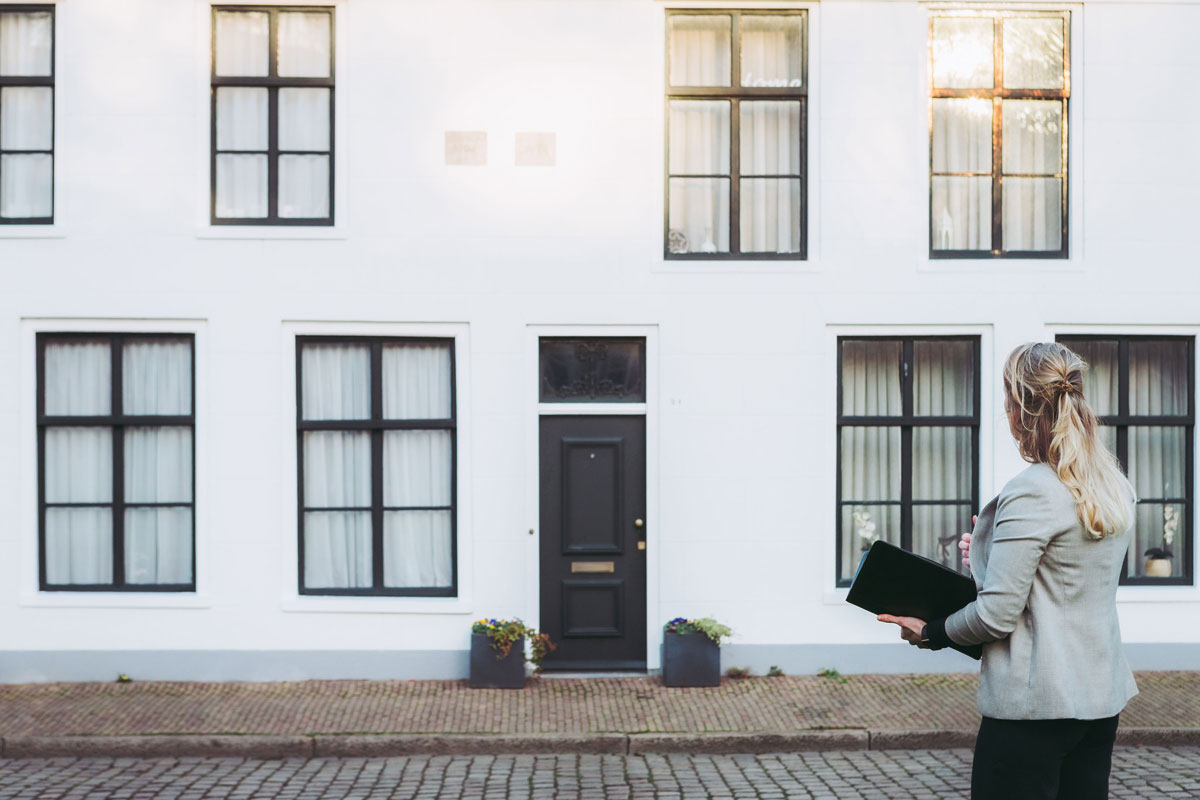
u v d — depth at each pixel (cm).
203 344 784
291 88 791
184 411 793
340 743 640
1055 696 250
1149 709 690
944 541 814
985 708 261
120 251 777
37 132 788
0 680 774
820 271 796
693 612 796
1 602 777
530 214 789
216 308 782
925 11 801
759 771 605
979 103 812
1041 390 263
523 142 787
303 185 794
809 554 799
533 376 794
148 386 791
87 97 774
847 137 796
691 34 805
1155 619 805
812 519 798
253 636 785
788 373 797
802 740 648
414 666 786
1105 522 252
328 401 798
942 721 671
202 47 780
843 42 795
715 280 794
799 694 741
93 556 795
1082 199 803
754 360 796
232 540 785
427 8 782
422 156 786
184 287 780
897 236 798
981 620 254
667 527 795
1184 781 572
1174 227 805
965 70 810
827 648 796
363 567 803
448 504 805
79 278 775
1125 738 646
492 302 789
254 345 784
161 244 778
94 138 775
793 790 567
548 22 787
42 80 785
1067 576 254
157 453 793
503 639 754
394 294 786
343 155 785
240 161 792
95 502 793
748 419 797
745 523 797
